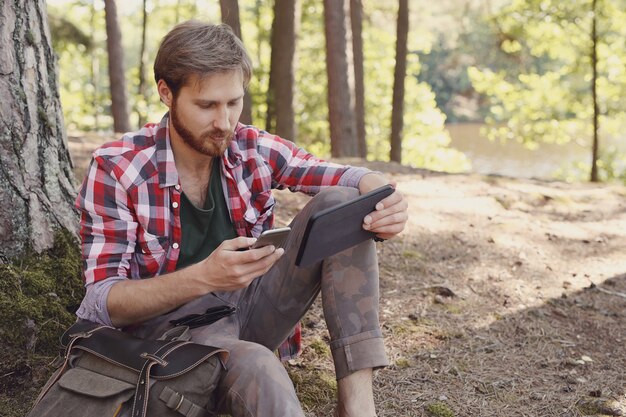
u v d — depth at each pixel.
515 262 4.07
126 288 1.71
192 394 1.56
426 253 4.04
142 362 1.56
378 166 6.67
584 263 4.25
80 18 20.19
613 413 2.54
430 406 2.48
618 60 13.85
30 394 2.21
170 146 1.84
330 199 1.89
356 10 12.38
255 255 1.60
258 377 1.59
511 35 14.16
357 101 12.57
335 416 1.93
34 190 2.50
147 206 1.81
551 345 3.08
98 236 1.80
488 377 2.74
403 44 11.48
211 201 1.91
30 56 2.49
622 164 16.89
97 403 1.52
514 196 5.47
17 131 2.45
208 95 1.71
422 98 21.36
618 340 3.22
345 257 1.87
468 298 3.50
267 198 2.01
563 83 15.52
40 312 2.35
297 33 11.02
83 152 6.09
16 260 2.45
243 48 1.76
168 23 20.86
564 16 13.31
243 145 1.98
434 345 2.95
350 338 1.84
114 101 12.54
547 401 2.59
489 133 17.06
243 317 2.00
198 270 1.64
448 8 16.73
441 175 6.25
